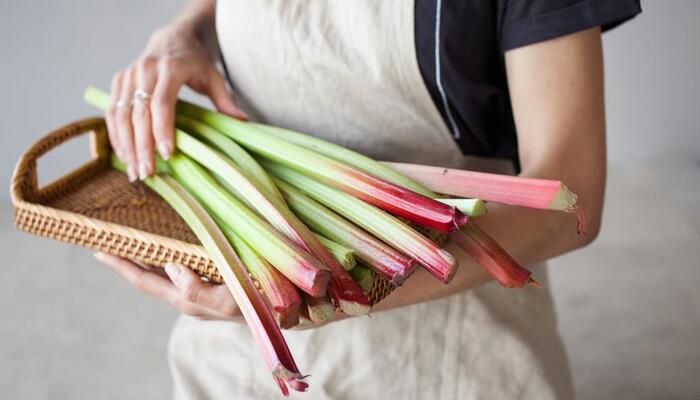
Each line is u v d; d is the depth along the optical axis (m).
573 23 0.82
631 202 2.65
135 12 2.57
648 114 2.75
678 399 1.87
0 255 2.56
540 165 0.81
